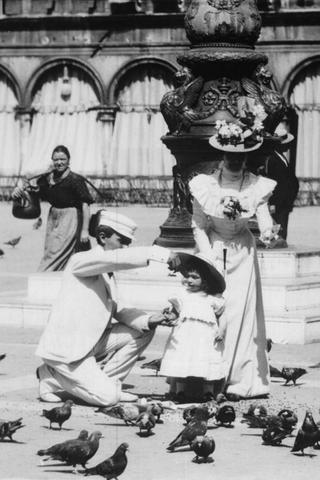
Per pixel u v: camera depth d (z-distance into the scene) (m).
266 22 57.66
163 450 12.16
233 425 13.33
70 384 14.27
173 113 21.69
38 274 21.39
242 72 21.75
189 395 14.60
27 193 22.50
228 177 15.07
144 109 59.38
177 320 14.43
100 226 14.45
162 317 14.40
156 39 59.00
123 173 59.47
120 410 13.31
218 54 21.47
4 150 60.75
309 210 54.88
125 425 13.37
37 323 20.55
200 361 14.33
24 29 60.28
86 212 22.20
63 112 60.28
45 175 22.45
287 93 57.88
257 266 15.15
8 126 60.72
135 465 11.55
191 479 11.10
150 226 43.44
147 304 20.12
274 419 12.43
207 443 11.59
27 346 18.77
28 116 60.47
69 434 12.87
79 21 59.53
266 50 57.84
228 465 11.61
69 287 14.38
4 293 22.20
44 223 47.00
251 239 15.12
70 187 22.19
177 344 14.41
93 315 14.33
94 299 14.35
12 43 60.50
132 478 11.09
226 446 12.35
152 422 12.77
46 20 59.81
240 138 15.02
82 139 60.00
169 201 58.50
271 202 23.09
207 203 14.87
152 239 37.84
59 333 14.32
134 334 14.56
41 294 21.02
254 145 15.12
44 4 60.06
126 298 20.34
